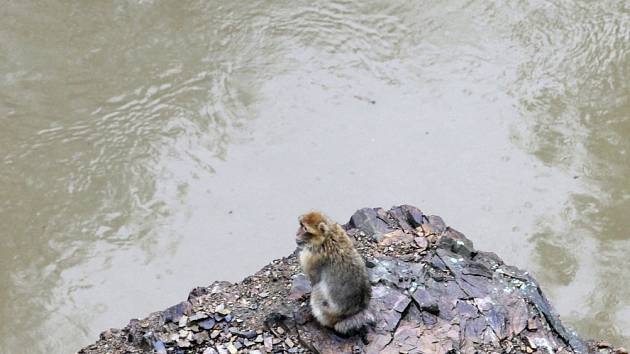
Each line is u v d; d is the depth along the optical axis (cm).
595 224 1506
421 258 986
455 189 1552
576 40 1820
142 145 1611
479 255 1023
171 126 1645
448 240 1009
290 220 1496
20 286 1405
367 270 928
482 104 1705
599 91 1728
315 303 838
